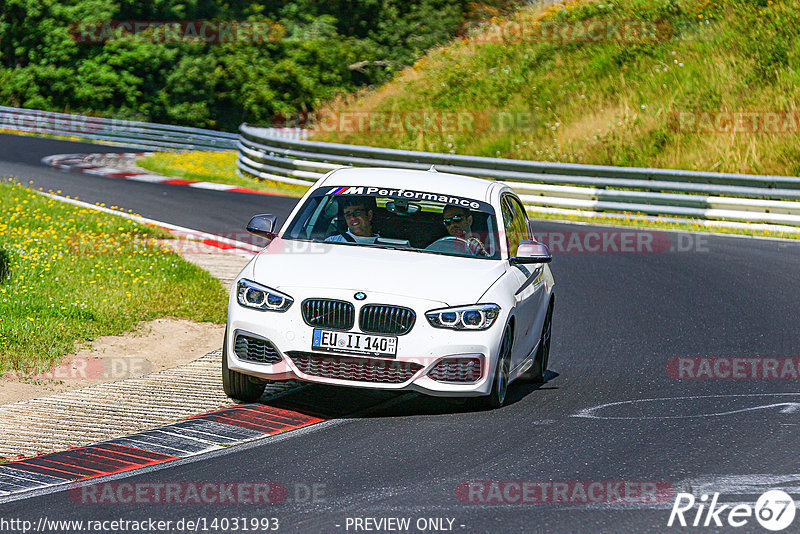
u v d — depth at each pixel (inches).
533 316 1218.0
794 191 2866.6
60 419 1042.7
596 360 1409.9
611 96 4271.7
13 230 2161.7
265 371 1056.8
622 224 3002.0
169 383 1201.4
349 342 1035.3
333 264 1093.8
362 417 1071.0
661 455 933.8
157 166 4293.8
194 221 2674.7
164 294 1670.8
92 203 2893.7
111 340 1406.3
